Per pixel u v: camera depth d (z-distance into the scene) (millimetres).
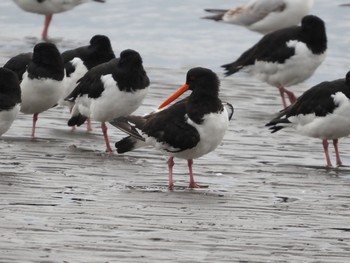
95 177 15023
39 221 12484
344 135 16734
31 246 11461
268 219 13102
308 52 21125
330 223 13008
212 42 28375
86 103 17484
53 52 17703
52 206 13219
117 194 14062
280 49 21250
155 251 11508
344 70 25281
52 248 11422
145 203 13648
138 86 17172
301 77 21516
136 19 30750
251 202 13969
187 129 14445
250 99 21906
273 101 21875
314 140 18344
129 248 11570
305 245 11984
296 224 12914
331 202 14117
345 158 17266
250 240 12117
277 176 15656
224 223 12820
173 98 15219
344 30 29578
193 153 14750
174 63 25406
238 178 15430
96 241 11766
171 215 13094
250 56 22031
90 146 17266
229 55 26844
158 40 28391
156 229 12406
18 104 15820
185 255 11414
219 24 30250
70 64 19016
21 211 12906
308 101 16781
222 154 16984
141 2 32656
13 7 32031
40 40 27469
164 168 15875
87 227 12320
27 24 30016
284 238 12250
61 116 19547
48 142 17359
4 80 15641
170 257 11312
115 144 16375
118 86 17031
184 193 14352
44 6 27438
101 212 13047
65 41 27516
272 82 21781
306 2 26594
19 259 10992
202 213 13266
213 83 14477
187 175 15539
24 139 17484
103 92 17078
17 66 18016
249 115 20312
